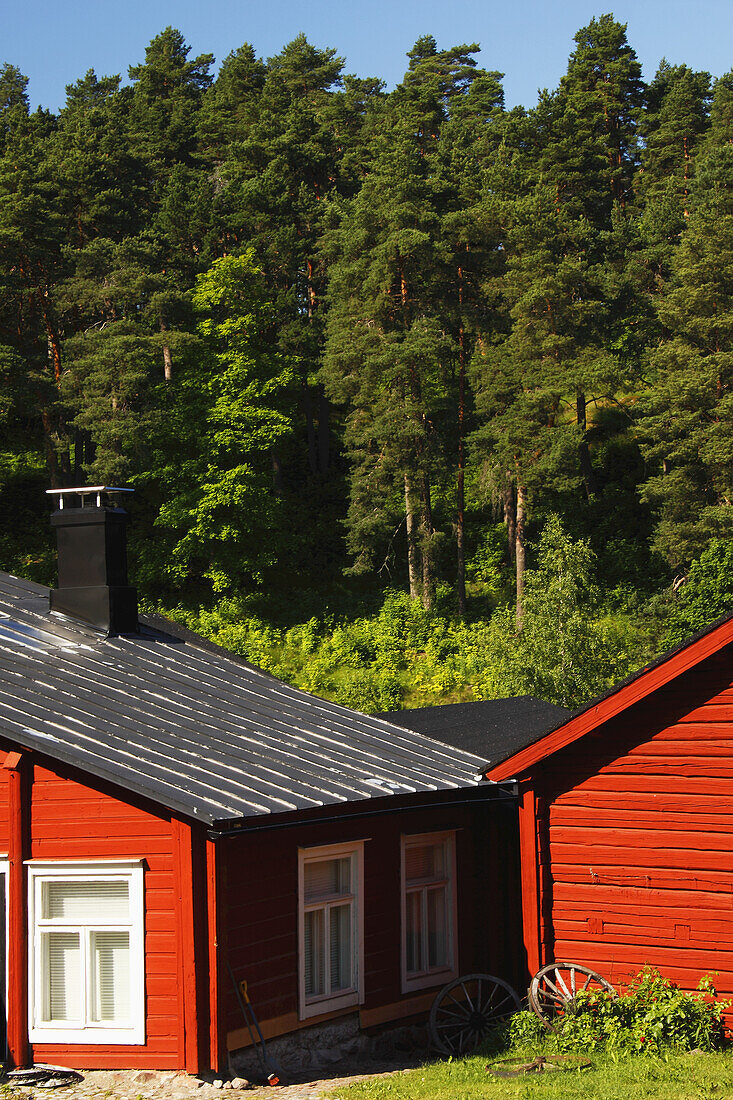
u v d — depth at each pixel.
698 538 41.41
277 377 49.16
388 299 45.19
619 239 55.12
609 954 13.08
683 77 72.31
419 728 18.25
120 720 13.11
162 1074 11.24
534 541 49.66
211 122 70.62
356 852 13.54
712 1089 9.85
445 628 44.00
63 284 46.34
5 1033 12.07
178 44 81.69
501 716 20.00
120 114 74.12
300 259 55.59
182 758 12.29
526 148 62.72
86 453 54.19
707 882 12.59
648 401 44.19
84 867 11.70
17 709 12.56
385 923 13.88
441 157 52.59
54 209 49.84
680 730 12.90
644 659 37.12
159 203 61.97
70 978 11.77
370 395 44.72
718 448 40.59
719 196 49.66
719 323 43.09
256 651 41.75
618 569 46.31
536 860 13.46
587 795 13.40
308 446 58.88
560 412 52.25
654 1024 11.86
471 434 44.69
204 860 11.38
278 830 12.04
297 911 12.62
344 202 56.88
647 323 51.19
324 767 13.30
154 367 50.31
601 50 72.62
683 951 12.65
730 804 12.53
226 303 50.50
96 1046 11.52
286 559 50.41
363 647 41.88
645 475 51.22
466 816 15.40
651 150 69.38
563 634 32.97
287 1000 12.29
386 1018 13.67
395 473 45.12
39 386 45.59
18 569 46.00
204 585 49.94
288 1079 11.66
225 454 48.62
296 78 83.94
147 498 53.34
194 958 11.23
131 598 16.98
